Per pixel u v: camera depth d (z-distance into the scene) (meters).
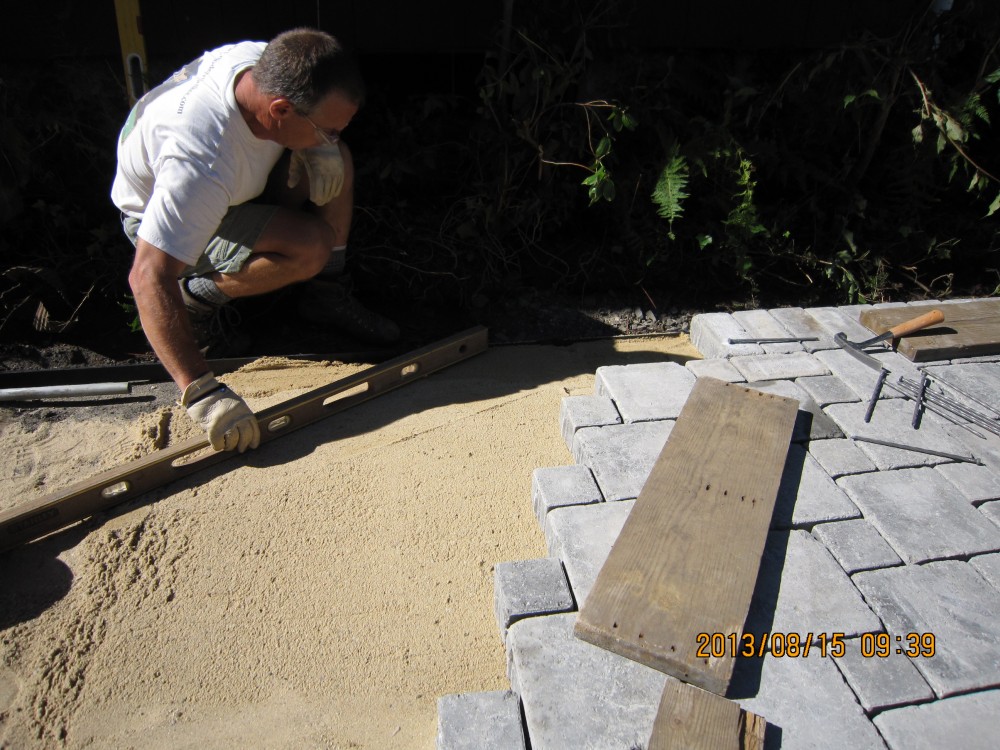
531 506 2.81
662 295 4.23
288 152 3.08
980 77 4.13
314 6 3.89
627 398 2.99
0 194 3.63
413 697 2.16
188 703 2.13
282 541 2.63
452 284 4.07
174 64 3.88
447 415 3.28
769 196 4.55
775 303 4.25
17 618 2.35
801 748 1.78
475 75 4.34
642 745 1.77
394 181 4.14
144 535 2.63
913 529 2.40
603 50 4.09
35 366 3.50
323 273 3.57
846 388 3.10
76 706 2.12
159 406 3.32
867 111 4.31
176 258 2.63
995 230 4.51
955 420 2.90
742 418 2.78
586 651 1.99
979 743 1.81
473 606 2.42
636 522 2.30
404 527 2.70
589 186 4.16
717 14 4.24
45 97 3.79
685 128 4.18
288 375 3.53
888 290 4.34
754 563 2.18
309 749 2.02
